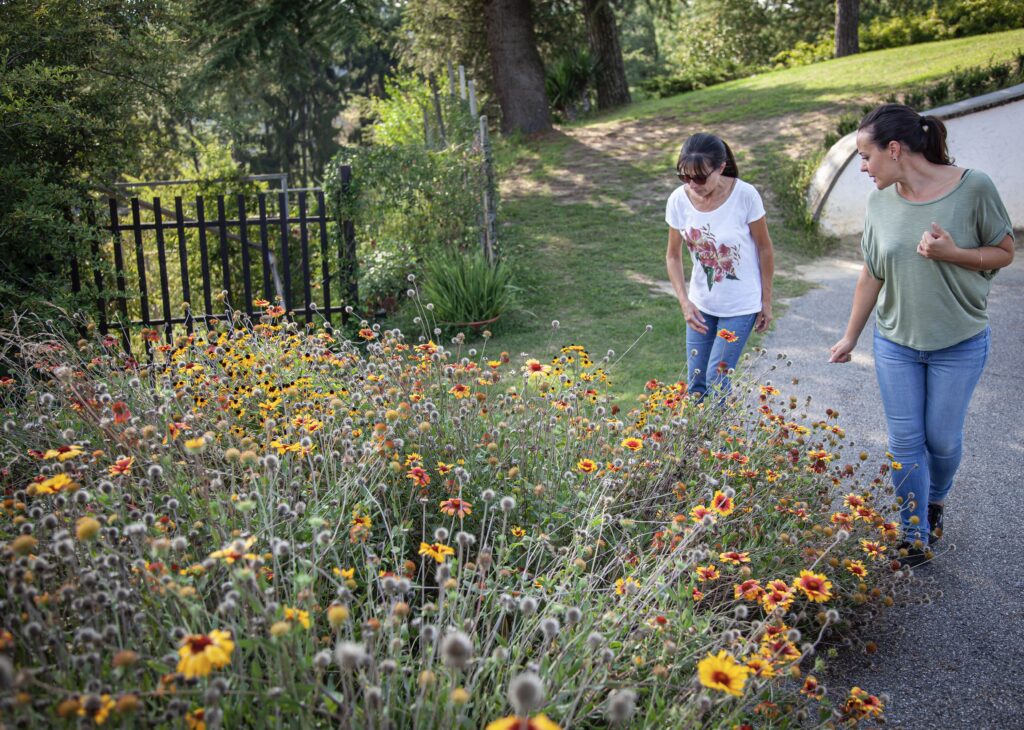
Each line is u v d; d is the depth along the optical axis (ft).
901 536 10.89
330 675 6.36
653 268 30.01
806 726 7.65
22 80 17.56
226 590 6.35
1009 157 30.91
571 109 66.23
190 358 12.38
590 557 9.09
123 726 4.88
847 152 32.14
